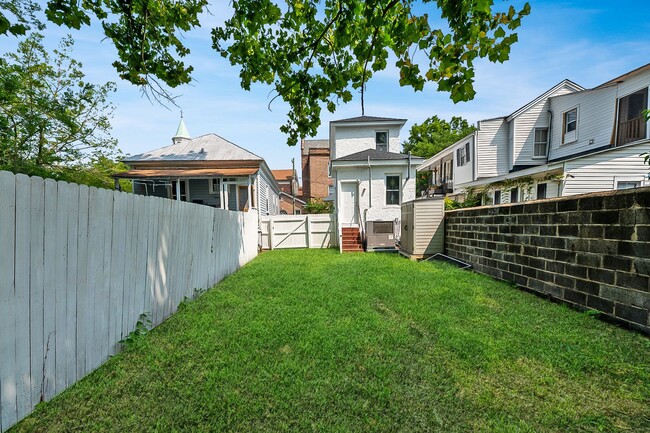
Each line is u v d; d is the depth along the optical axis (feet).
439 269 20.12
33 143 29.96
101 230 8.01
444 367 7.22
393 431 5.24
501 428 5.22
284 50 11.28
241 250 24.54
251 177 45.06
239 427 5.38
